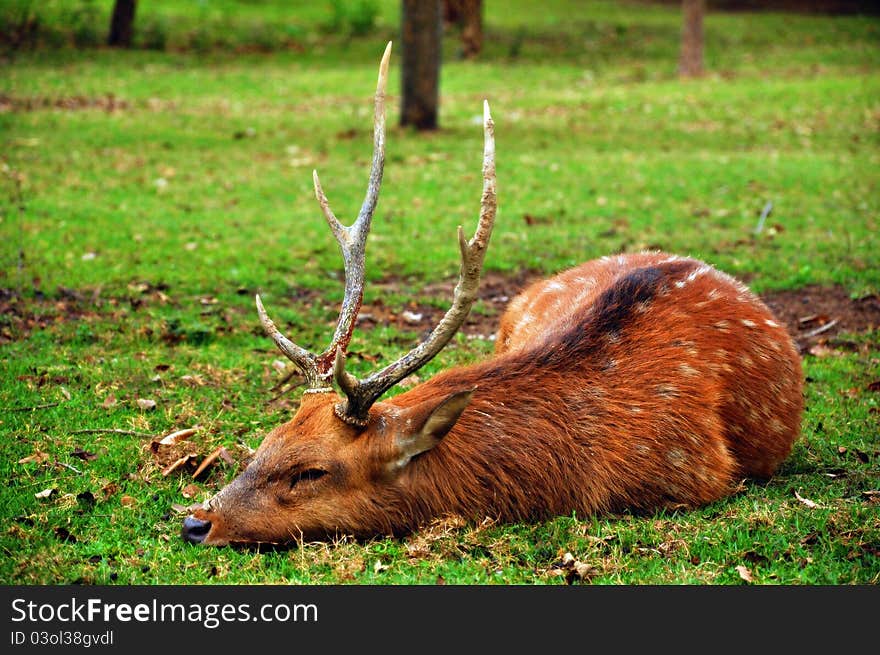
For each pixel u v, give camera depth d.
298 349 4.84
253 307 8.81
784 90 21.70
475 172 14.70
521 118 19.61
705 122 19.05
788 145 17.00
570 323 5.33
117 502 5.15
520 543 4.61
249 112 19.58
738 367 5.30
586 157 15.91
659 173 14.78
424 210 12.62
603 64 26.97
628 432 4.90
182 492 5.27
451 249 10.90
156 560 4.55
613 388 4.98
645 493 4.91
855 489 5.34
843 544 4.64
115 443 5.84
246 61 26.14
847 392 6.93
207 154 15.62
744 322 5.46
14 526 4.79
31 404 6.36
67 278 9.23
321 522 4.55
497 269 10.23
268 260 10.30
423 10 17.39
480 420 4.77
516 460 4.73
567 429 4.83
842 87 21.75
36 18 26.67
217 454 5.52
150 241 10.77
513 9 35.62
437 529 4.59
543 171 14.84
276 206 12.72
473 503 4.69
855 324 8.59
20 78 21.42
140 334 7.79
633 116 19.78
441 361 7.43
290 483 4.54
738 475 5.37
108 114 18.38
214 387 6.78
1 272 9.24
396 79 24.02
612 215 12.49
